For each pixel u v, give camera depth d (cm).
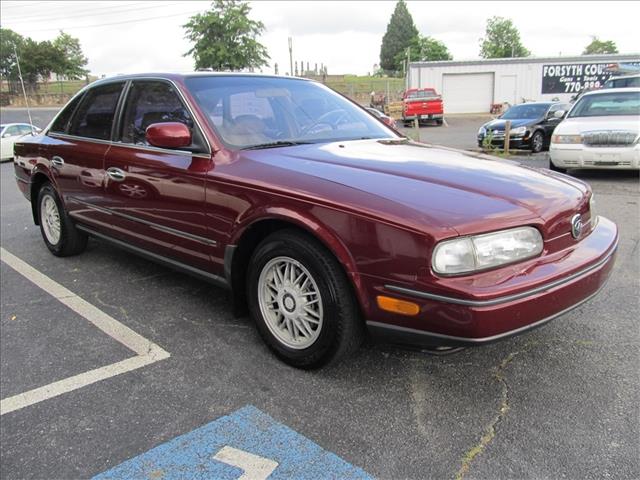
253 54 3644
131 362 312
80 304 400
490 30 7131
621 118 875
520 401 262
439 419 250
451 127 2725
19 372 305
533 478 212
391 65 9994
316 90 419
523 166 325
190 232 334
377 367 296
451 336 231
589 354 304
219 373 296
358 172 280
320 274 264
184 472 221
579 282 251
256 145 333
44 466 228
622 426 240
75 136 452
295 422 251
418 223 232
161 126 317
